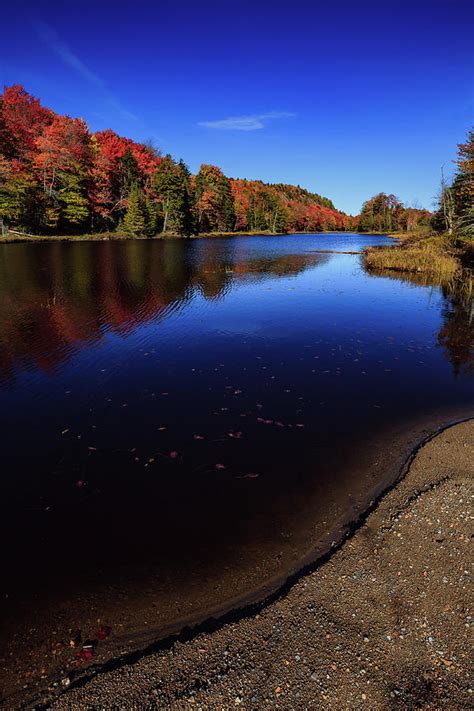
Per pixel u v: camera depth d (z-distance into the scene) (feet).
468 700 10.07
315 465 20.53
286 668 10.84
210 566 14.55
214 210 288.30
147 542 15.74
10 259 103.40
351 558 14.29
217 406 27.14
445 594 12.76
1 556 15.15
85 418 25.57
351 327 47.57
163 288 70.74
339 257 134.21
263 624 12.07
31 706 10.22
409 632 11.70
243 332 44.86
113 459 21.27
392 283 80.84
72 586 13.83
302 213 391.24
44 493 18.72
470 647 11.28
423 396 28.84
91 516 17.22
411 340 42.65
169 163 236.43
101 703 10.19
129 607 13.02
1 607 13.05
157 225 235.61
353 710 9.93
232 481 19.35
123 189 222.28
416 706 9.99
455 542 14.64
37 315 50.44
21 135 168.25
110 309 54.29
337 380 31.76
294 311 55.42
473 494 17.02
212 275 88.28
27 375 32.27
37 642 11.91
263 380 31.65
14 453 21.90
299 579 13.61
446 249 124.67
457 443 21.45
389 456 21.16
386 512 16.46
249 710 9.92
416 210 393.29
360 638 11.58
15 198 150.92
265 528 16.33
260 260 122.11
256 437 23.31
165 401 27.89
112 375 32.40
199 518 16.97
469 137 136.36
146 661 11.10
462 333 45.39
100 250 136.36
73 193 175.73
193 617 12.62
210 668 10.89
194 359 36.11
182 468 20.43
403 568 13.75
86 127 196.03
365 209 408.46
